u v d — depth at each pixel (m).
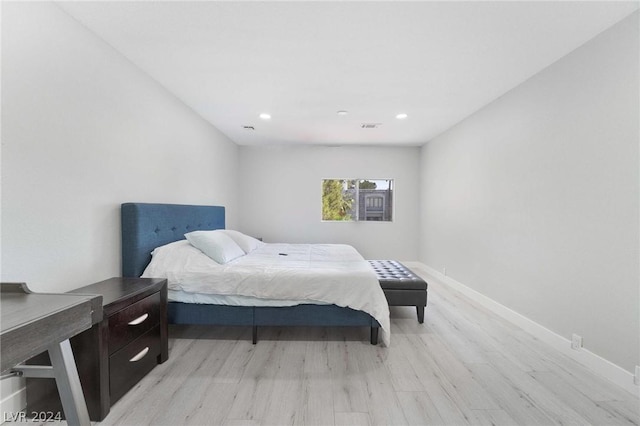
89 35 1.89
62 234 1.74
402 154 5.46
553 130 2.30
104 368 1.47
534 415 1.52
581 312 2.04
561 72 2.22
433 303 3.37
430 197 4.92
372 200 5.61
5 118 1.43
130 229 2.25
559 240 2.24
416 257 5.53
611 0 1.59
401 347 2.28
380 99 3.07
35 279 1.58
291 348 2.27
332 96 2.99
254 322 2.32
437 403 1.61
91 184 1.95
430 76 2.53
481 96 2.99
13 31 1.45
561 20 1.76
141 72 2.44
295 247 3.89
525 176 2.62
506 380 1.83
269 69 2.40
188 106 3.29
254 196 5.47
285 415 1.50
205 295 2.31
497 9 1.66
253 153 5.45
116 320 1.57
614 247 1.82
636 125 1.70
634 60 1.70
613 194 1.82
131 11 1.70
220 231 3.30
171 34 1.93
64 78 1.73
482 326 2.70
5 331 0.74
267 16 1.73
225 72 2.46
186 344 2.33
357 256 3.26
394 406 1.58
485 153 3.26
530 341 2.39
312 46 2.06
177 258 2.43
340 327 2.72
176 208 2.88
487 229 3.22
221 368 1.96
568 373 1.92
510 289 2.82
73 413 0.98
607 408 1.58
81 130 1.86
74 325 0.96
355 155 5.46
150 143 2.60
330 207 5.60
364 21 1.77
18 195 1.49
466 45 2.04
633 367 1.71
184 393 1.67
